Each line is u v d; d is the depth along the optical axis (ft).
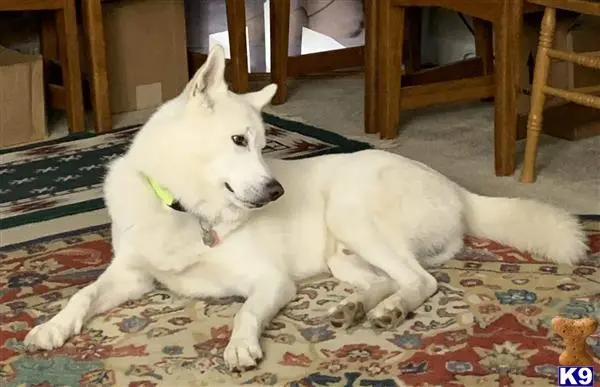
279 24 12.98
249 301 6.80
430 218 7.62
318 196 7.74
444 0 10.39
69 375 6.24
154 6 12.84
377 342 6.55
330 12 15.33
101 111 12.00
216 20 14.96
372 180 7.57
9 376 6.24
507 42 9.76
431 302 7.12
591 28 11.71
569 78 11.61
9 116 11.44
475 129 11.89
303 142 11.27
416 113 12.66
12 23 13.33
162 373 6.23
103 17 12.37
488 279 7.52
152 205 7.01
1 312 7.19
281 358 6.36
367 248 7.31
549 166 10.43
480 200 8.17
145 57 12.95
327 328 6.79
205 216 7.01
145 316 7.08
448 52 15.44
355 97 13.53
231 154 6.81
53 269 7.98
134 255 7.14
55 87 12.26
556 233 7.77
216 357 6.42
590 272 7.61
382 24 11.08
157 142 6.86
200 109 6.76
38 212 9.34
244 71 13.23
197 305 7.27
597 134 11.41
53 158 11.02
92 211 9.37
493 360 6.24
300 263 7.57
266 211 7.41
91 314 7.04
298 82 14.44
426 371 6.13
